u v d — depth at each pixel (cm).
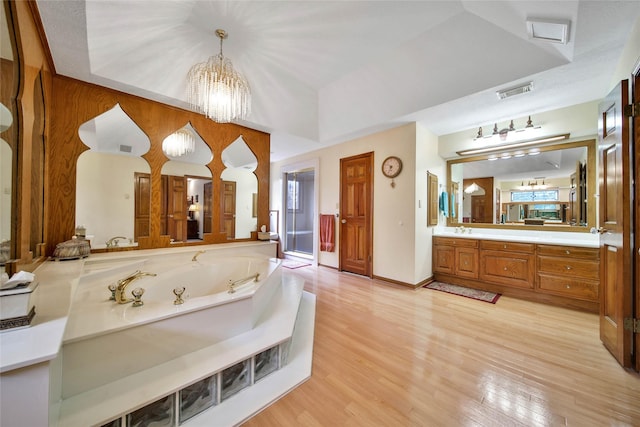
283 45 238
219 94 211
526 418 125
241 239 354
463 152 381
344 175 433
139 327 132
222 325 165
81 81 228
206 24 208
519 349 190
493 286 325
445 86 259
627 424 122
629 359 166
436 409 131
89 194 287
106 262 229
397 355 181
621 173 168
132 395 116
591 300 258
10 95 127
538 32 171
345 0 184
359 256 412
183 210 373
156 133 272
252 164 434
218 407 132
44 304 120
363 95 314
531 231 340
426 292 326
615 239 177
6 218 125
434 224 383
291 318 202
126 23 181
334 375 159
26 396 82
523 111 302
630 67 169
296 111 354
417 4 188
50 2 141
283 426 121
